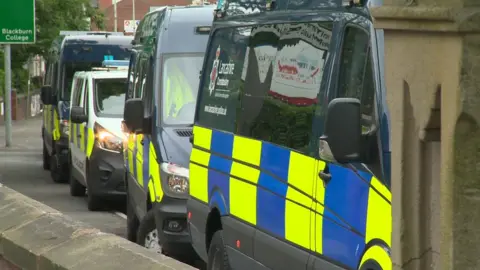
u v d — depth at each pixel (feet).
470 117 11.23
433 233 12.76
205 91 32.78
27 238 26.30
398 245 13.04
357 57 19.86
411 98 12.37
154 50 42.04
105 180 56.54
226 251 28.35
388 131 17.75
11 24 107.86
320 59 21.86
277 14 25.64
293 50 23.82
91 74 62.34
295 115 23.03
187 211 33.53
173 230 36.96
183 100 40.75
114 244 22.98
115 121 58.08
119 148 56.54
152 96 40.83
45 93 79.25
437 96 11.80
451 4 11.30
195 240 32.19
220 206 28.99
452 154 11.37
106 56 79.25
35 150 112.68
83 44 79.30
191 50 41.83
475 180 11.30
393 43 12.69
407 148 12.66
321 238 20.86
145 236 38.93
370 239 18.29
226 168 28.55
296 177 22.54
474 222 11.33
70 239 25.02
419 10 11.76
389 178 17.52
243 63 28.43
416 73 12.17
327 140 17.46
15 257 26.27
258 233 25.17
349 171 19.45
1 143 122.01
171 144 38.40
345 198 19.61
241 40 29.04
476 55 11.16
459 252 11.37
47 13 146.20
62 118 75.20
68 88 77.97
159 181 37.68
